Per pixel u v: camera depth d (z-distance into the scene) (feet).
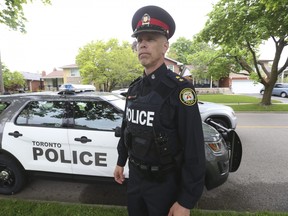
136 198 5.02
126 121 5.25
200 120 4.26
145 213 5.22
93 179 9.66
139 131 4.47
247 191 10.87
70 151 9.66
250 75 46.06
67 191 11.04
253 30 28.60
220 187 11.31
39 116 10.21
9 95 11.01
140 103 4.50
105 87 85.56
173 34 4.85
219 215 8.29
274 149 17.08
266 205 9.70
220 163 9.05
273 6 18.69
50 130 9.84
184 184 4.25
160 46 4.55
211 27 34.96
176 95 4.19
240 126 26.48
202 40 37.65
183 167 4.31
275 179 12.09
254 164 14.14
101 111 9.80
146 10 4.54
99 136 9.36
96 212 8.58
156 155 4.39
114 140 9.20
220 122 19.22
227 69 51.83
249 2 30.55
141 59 4.58
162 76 4.45
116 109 9.70
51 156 9.89
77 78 112.27
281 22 26.94
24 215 8.42
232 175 12.62
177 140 4.34
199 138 4.18
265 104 46.24
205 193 10.76
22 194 10.74
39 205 9.04
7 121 10.34
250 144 18.49
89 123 9.71
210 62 52.44
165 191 4.58
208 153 8.85
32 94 10.78
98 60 77.00
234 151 8.89
